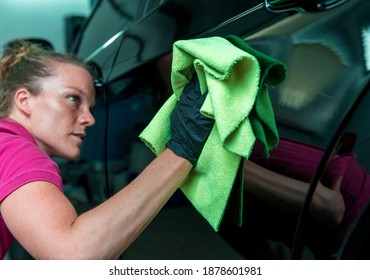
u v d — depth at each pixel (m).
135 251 1.11
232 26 0.89
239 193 0.73
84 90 0.93
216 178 0.70
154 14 1.22
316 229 0.69
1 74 0.94
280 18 0.80
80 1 4.13
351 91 0.65
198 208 0.75
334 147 0.66
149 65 1.11
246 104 0.64
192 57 0.71
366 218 0.65
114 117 1.32
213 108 0.65
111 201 0.69
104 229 0.67
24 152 0.74
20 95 0.90
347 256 0.67
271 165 0.75
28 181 0.71
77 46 2.13
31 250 0.69
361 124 0.63
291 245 0.73
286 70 0.67
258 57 0.69
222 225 0.87
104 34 1.76
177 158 0.72
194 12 1.03
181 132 0.72
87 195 1.73
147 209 0.70
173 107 0.78
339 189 0.66
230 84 0.66
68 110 0.90
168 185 0.71
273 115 0.71
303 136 0.70
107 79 1.36
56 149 0.92
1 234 0.85
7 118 0.92
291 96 0.73
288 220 0.73
